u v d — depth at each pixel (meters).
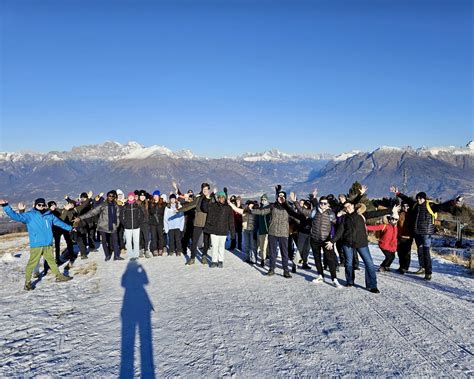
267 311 6.86
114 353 5.24
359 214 8.42
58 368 4.84
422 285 8.82
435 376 4.50
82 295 8.21
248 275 9.91
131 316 6.73
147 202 13.10
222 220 10.80
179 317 6.60
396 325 6.12
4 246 19.11
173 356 5.11
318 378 4.48
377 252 15.30
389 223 10.19
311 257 13.03
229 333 5.84
